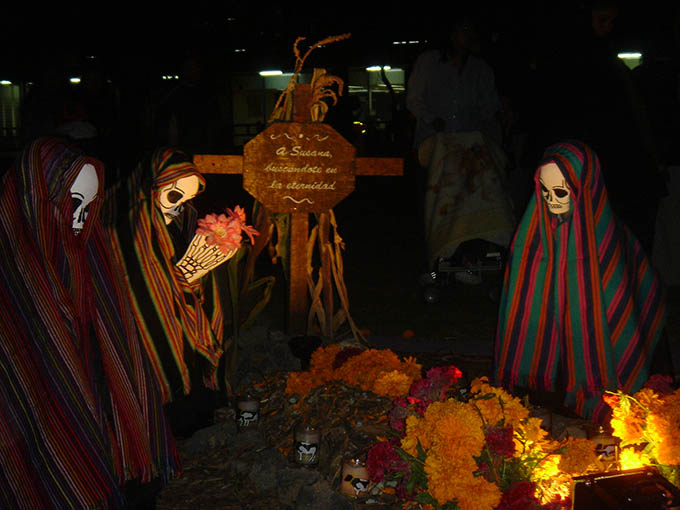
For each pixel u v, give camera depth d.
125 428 3.31
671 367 4.40
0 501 3.02
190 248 4.16
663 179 6.01
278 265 8.63
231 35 22.00
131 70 15.34
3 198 3.20
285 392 4.37
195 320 4.18
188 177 4.07
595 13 5.61
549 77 5.76
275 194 5.46
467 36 7.54
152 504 3.47
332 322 5.68
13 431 3.05
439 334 6.19
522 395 4.42
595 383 4.11
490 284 8.01
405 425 3.51
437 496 3.08
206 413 4.29
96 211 3.40
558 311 4.19
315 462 3.79
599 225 4.14
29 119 7.62
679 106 7.61
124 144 9.92
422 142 7.61
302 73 23.16
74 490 3.07
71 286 3.24
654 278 4.39
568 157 4.07
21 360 3.09
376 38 22.02
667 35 13.38
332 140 5.47
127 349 3.44
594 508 2.78
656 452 3.30
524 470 3.24
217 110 8.19
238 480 3.78
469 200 7.38
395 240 11.27
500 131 7.99
